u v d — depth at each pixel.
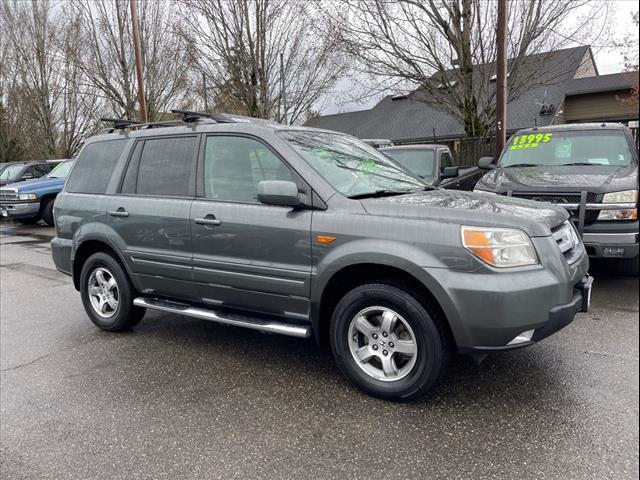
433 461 2.53
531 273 2.83
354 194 3.39
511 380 3.37
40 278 7.38
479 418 2.92
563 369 3.50
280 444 2.73
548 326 2.86
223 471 2.51
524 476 2.38
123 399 3.32
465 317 2.82
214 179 3.86
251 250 3.54
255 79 14.33
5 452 2.74
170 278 4.08
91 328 4.87
